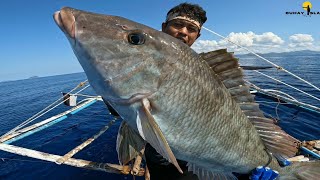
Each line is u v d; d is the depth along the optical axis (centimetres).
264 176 69
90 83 51
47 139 214
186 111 51
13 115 394
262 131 68
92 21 47
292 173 78
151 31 50
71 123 259
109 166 113
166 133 51
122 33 48
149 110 49
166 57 50
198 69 53
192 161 58
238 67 60
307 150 127
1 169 160
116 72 48
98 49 47
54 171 154
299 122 206
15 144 204
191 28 82
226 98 58
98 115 290
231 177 69
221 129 57
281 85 397
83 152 180
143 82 49
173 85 50
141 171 107
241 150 63
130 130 59
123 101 49
